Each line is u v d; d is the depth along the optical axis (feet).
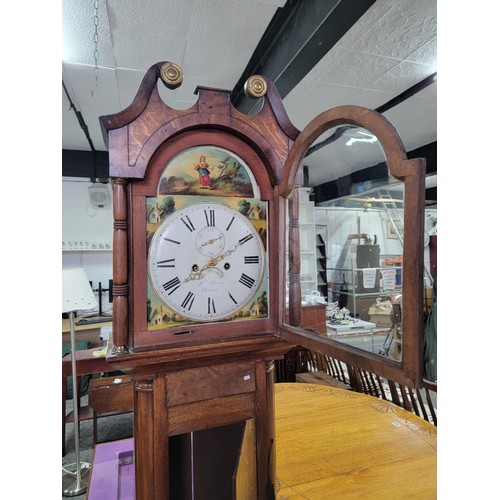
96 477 5.16
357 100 9.56
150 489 2.90
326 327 2.69
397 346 2.11
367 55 7.42
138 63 7.99
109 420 11.14
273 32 6.79
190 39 7.06
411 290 1.98
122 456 5.67
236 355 3.14
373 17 6.19
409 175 1.98
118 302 2.83
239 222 3.19
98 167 15.29
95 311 16.16
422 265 1.95
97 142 14.08
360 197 2.47
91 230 16.38
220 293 3.12
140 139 2.85
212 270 3.10
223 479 3.12
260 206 3.27
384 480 4.00
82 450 9.28
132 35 6.93
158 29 6.73
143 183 2.92
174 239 2.99
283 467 4.25
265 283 3.28
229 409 3.15
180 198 3.02
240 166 3.22
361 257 2.40
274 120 3.26
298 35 5.98
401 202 2.07
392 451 4.60
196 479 3.03
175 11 6.24
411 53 7.35
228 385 3.15
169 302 2.97
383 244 2.23
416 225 1.95
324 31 5.42
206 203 3.09
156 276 2.93
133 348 2.85
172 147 3.01
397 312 2.10
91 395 8.30
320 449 4.65
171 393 2.97
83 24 6.57
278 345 3.21
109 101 10.11
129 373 2.88
